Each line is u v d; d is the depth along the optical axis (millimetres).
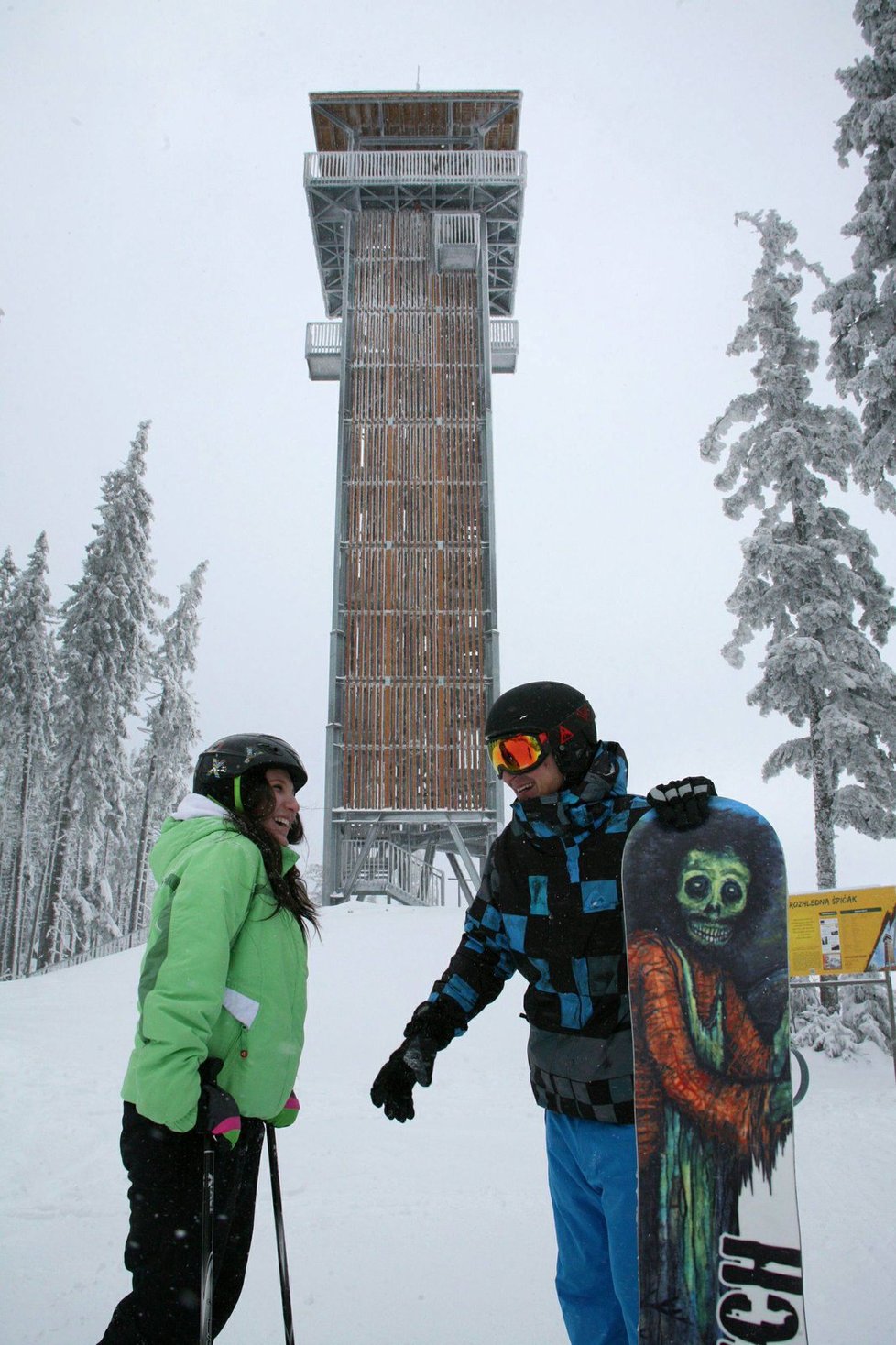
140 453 26703
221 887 1995
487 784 21500
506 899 2107
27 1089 6285
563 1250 2092
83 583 25641
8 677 27531
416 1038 2182
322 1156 4906
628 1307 1824
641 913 1853
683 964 1803
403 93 25594
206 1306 1797
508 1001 11055
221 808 2260
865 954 6527
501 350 26516
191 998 1867
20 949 33812
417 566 22906
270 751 2299
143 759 33281
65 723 24609
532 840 2049
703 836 1870
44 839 31359
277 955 2146
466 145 27391
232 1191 2004
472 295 25047
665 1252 1659
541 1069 2027
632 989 1817
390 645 22391
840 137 10117
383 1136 5395
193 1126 1848
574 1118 1982
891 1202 3912
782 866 1808
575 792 1997
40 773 29453
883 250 9867
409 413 24062
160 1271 1896
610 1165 1896
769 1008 1739
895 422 9672
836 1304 2859
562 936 1985
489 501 23172
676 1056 1755
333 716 21844
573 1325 2059
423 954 13836
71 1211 3826
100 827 26125
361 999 11094
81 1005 11016
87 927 26219
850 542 10648
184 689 31922
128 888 37312
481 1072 7879
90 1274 3070
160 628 27203
